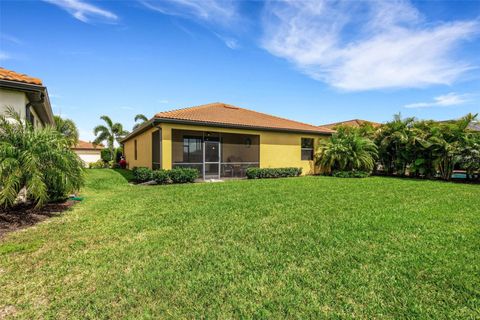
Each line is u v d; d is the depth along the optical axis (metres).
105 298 2.55
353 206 6.61
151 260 3.38
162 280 2.87
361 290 2.69
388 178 14.27
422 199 7.66
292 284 2.80
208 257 3.46
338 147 15.46
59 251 3.68
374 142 16.73
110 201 7.20
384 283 2.82
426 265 3.22
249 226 4.86
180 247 3.83
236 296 2.58
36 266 3.21
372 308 2.40
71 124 15.45
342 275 2.99
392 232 4.49
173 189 9.51
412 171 15.13
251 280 2.88
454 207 6.54
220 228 4.73
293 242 4.02
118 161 26.89
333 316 2.29
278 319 2.25
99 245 3.92
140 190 9.31
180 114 13.12
